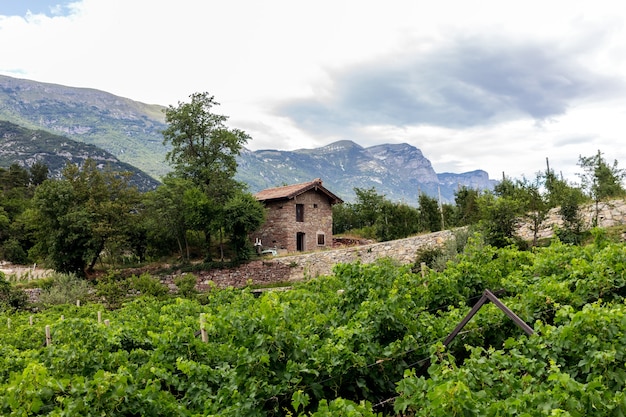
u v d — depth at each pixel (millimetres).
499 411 3734
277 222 36062
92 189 34562
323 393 5617
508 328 6766
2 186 67250
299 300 10914
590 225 19703
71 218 31656
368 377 6141
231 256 35500
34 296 28000
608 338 4977
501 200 19281
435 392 3709
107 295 22984
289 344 5984
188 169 37188
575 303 7168
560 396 3738
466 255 10508
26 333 13516
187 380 6473
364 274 9125
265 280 30188
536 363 4945
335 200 38438
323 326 8258
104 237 32750
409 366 6301
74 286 26203
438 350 5203
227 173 38250
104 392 4797
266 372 5637
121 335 9766
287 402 5422
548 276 9242
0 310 22969
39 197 32656
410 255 25234
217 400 5484
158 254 36344
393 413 5953
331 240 38312
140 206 37094
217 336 7871
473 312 6074
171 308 12430
